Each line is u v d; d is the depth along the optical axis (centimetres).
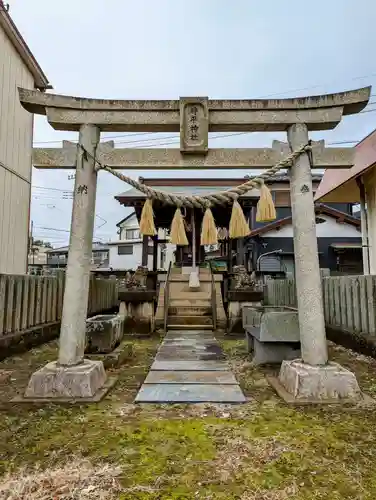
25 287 629
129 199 1127
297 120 421
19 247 866
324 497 197
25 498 196
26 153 895
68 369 377
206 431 285
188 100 421
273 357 510
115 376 457
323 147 418
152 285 1147
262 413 325
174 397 370
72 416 317
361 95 409
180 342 721
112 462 236
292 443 263
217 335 831
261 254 1756
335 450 252
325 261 1766
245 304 866
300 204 407
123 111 425
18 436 276
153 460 238
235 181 1719
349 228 1786
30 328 639
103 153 428
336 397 355
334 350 615
